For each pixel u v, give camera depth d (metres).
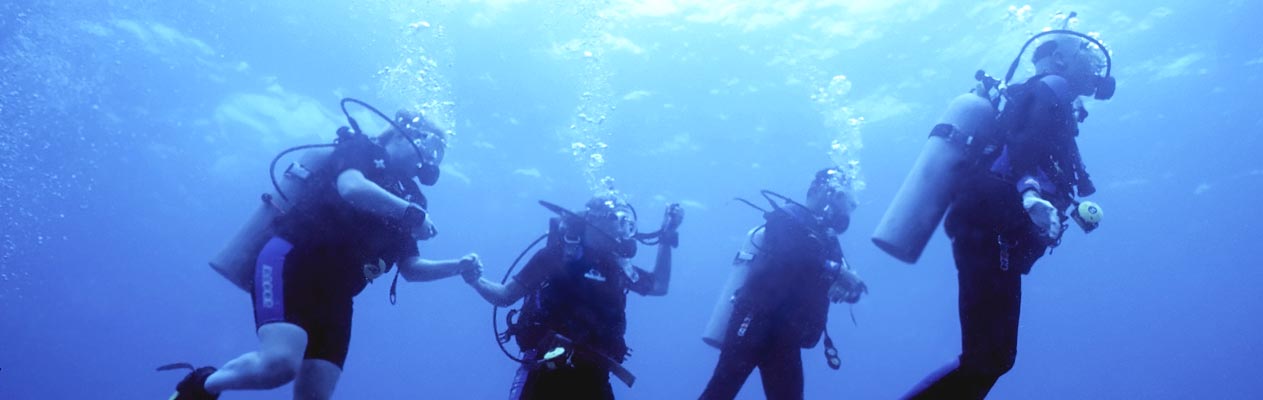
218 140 27.94
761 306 4.21
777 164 27.98
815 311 4.36
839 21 21.02
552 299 3.81
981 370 2.53
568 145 27.50
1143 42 21.50
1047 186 2.71
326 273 3.09
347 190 3.04
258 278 2.98
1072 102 2.92
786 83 23.62
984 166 2.69
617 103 24.94
